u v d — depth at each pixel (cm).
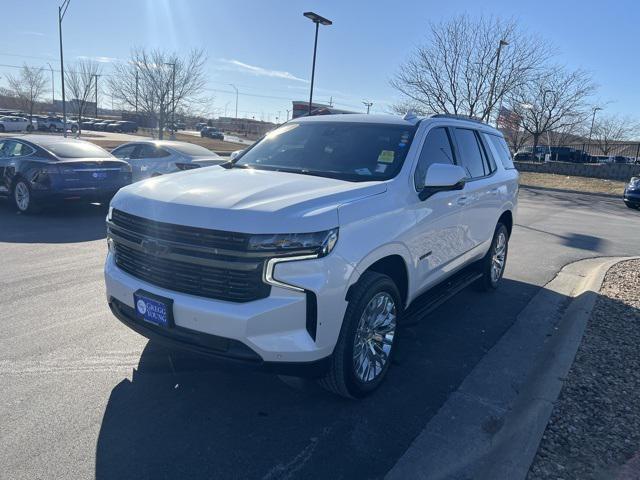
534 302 633
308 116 539
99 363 413
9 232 887
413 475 299
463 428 349
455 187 437
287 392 385
